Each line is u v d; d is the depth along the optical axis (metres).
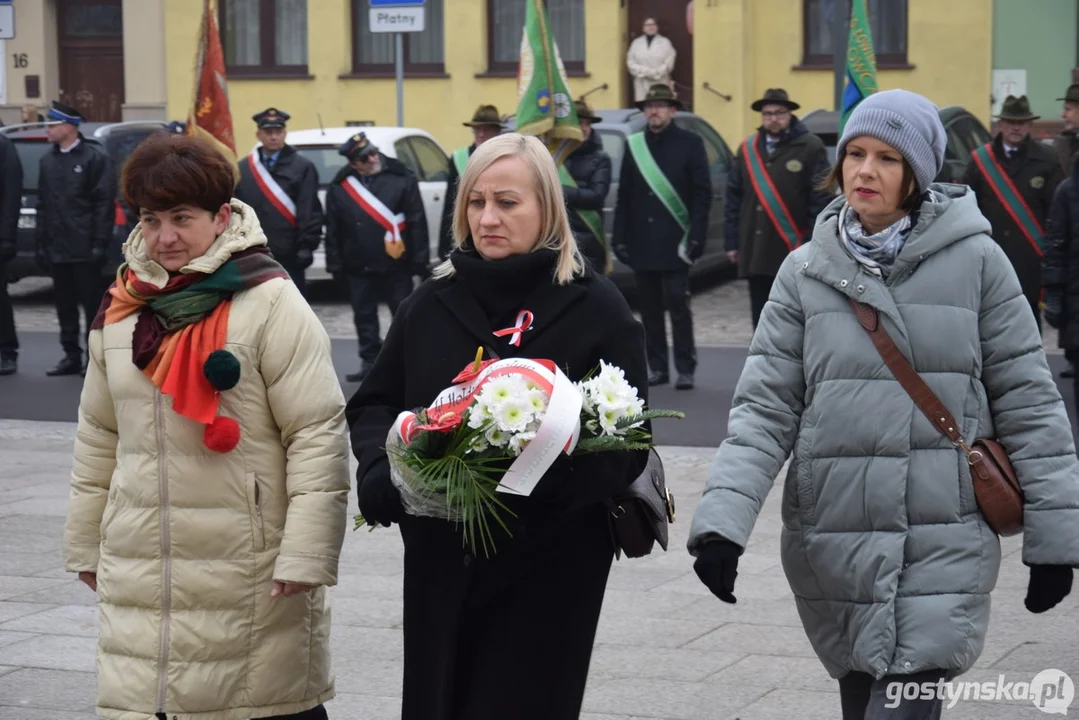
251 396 4.32
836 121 18.03
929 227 4.17
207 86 14.31
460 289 4.18
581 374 4.08
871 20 25.92
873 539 4.16
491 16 27.31
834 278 4.20
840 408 4.18
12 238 14.64
